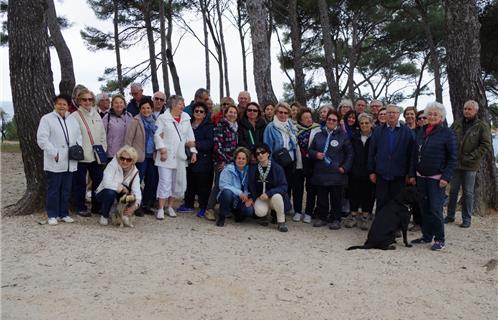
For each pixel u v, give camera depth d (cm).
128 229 676
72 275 493
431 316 430
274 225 762
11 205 777
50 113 673
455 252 636
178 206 856
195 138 777
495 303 462
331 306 443
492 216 854
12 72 729
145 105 727
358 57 2123
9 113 2478
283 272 529
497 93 2108
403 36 2058
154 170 760
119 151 679
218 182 745
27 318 393
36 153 730
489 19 1516
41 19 739
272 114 829
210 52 2173
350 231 741
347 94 2105
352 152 742
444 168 637
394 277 525
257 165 738
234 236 677
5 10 1844
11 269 504
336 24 2006
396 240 695
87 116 707
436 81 1825
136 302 433
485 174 876
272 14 1941
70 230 650
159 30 2086
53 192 674
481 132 760
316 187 778
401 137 687
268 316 417
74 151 671
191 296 452
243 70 2228
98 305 423
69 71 1438
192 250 597
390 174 689
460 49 881
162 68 1959
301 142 780
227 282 491
